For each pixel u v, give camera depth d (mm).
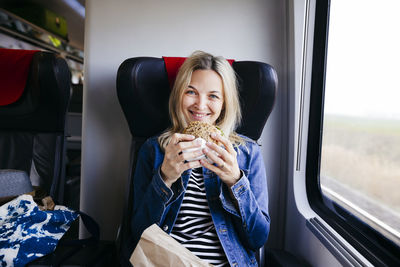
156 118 983
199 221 769
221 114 911
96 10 1172
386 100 615
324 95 979
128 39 1181
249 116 958
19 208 773
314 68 1014
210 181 790
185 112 856
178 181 792
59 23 4422
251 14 1180
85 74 1190
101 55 1181
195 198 787
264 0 1175
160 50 1188
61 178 1205
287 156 1176
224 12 1184
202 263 564
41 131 1211
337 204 880
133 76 905
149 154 880
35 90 1099
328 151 958
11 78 1105
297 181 1089
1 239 719
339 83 872
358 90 745
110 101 1195
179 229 758
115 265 898
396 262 578
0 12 3307
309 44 1030
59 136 1221
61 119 1193
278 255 869
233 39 1187
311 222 915
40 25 3971
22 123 1184
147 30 1182
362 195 724
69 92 1176
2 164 1169
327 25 953
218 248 742
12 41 3654
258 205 779
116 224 1241
